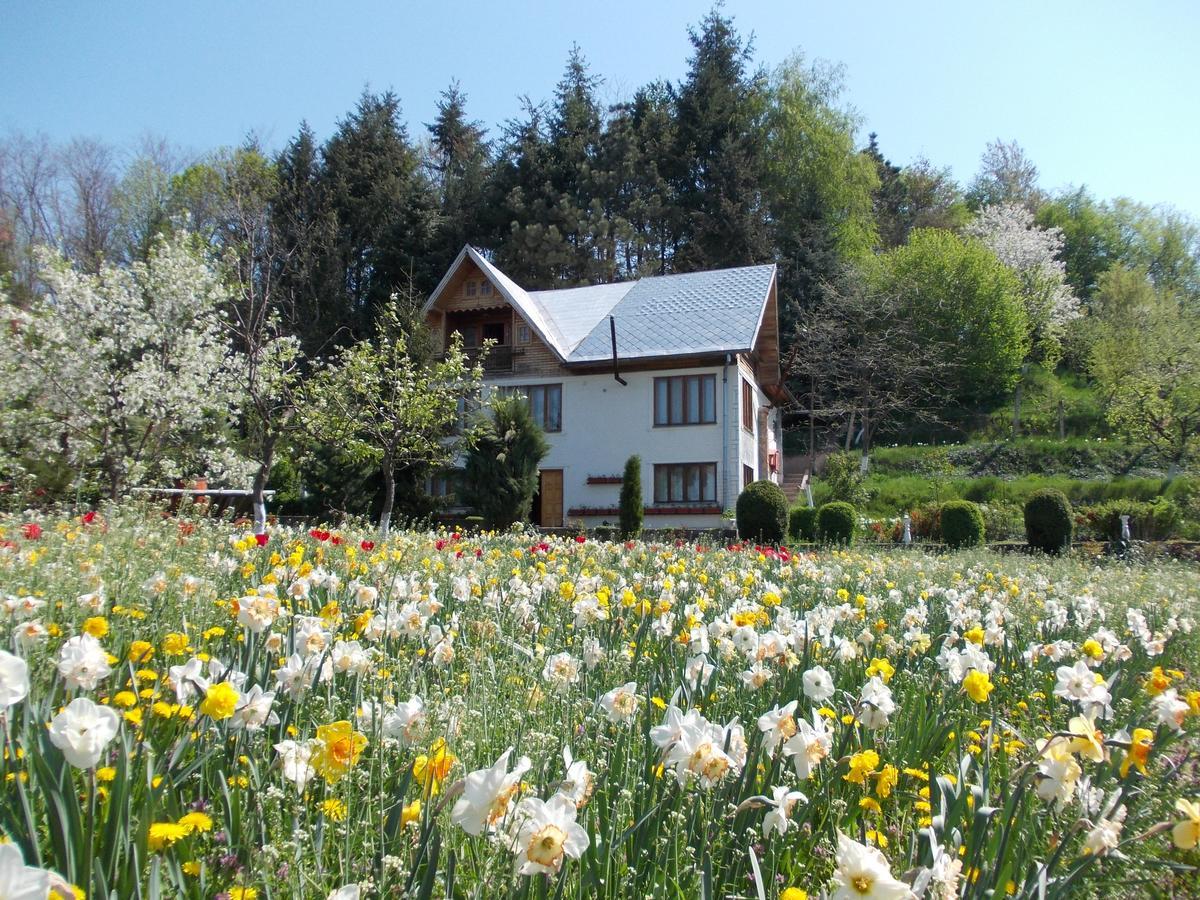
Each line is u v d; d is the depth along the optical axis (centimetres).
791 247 4591
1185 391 3288
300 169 4138
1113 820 256
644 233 4438
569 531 2386
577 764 214
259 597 316
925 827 253
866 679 412
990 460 3822
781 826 234
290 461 2431
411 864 207
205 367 1869
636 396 2828
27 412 1653
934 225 5753
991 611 649
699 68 4825
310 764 225
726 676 407
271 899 200
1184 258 6131
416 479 2406
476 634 452
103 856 180
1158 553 2081
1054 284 5044
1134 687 492
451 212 4381
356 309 3959
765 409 3506
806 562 1005
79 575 514
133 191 3719
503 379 2980
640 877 229
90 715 181
